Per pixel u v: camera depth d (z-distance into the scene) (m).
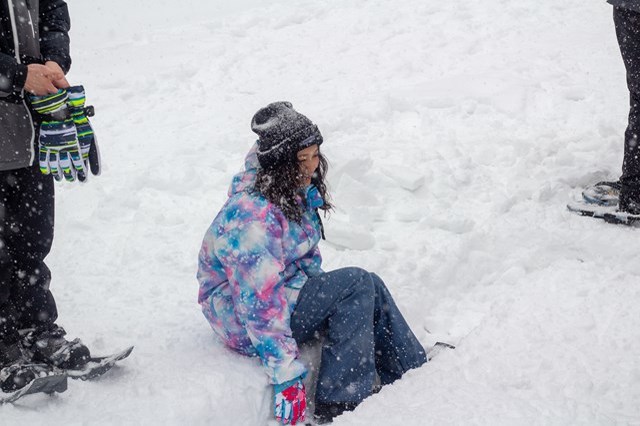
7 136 2.89
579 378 3.30
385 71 6.86
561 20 7.70
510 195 4.94
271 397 3.26
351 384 3.19
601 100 6.04
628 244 4.31
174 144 5.67
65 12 3.33
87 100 6.59
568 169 5.14
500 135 5.60
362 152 4.94
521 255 4.38
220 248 3.17
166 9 10.09
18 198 3.13
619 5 4.25
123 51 7.88
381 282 3.39
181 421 2.96
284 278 3.29
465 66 6.83
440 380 3.33
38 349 3.13
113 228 4.64
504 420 3.04
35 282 3.23
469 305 4.11
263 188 3.16
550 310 3.85
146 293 3.96
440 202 4.84
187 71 7.11
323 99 6.34
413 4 8.42
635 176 4.49
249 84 6.82
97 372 3.12
